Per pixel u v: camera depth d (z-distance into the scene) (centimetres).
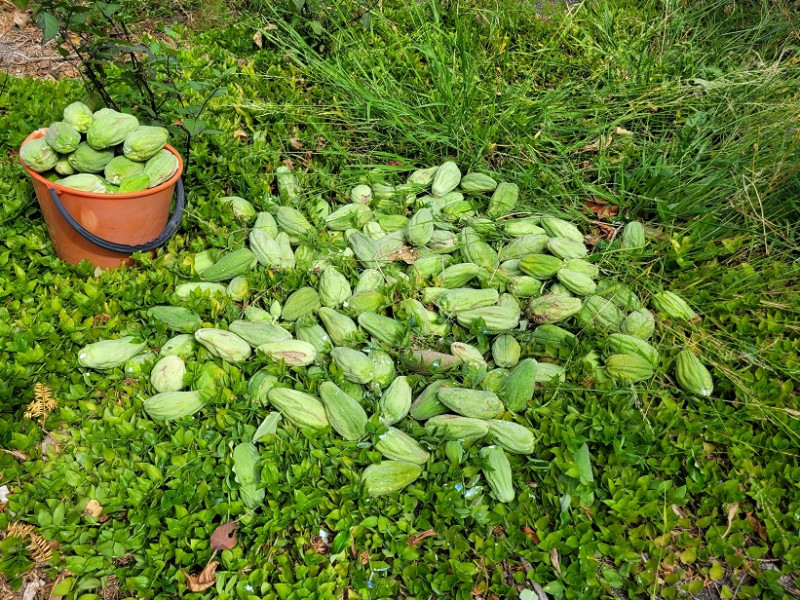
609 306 126
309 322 118
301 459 102
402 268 138
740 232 146
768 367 121
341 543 94
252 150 159
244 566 92
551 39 213
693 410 116
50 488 97
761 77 174
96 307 120
